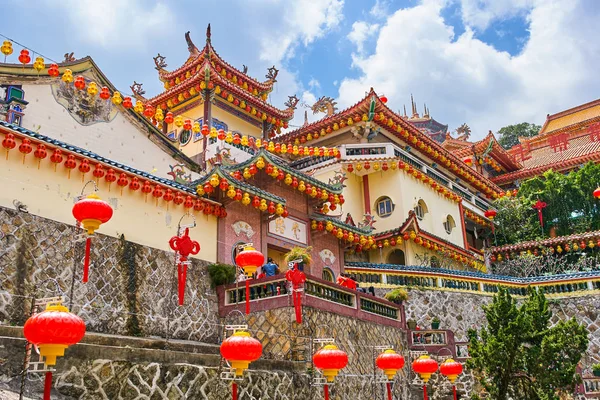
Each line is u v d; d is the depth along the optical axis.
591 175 37.44
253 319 16.78
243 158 28.36
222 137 20.84
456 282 25.95
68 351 10.24
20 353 10.03
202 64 29.55
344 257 26.81
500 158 44.28
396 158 30.33
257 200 19.58
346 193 30.22
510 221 38.12
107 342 12.38
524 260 32.59
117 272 15.61
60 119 18.92
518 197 39.81
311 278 16.67
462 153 42.88
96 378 10.45
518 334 16.61
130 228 16.59
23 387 9.23
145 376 11.12
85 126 19.66
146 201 17.38
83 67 20.00
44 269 13.95
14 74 18.09
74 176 15.57
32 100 18.27
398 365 14.73
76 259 13.88
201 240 18.69
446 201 34.47
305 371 15.06
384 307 20.45
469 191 38.78
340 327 17.33
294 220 22.89
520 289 27.11
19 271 13.42
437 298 25.12
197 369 12.06
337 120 32.16
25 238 13.80
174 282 17.06
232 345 10.48
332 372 12.94
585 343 16.52
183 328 16.70
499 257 34.97
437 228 32.50
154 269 16.69
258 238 20.78
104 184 16.33
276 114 32.22
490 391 16.67
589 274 25.58
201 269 18.09
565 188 37.88
